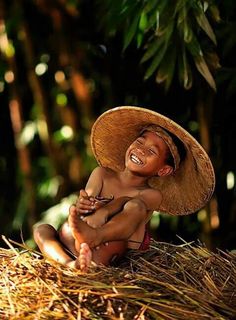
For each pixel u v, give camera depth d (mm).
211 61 7148
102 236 4750
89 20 8609
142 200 4988
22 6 8562
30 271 4559
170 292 4438
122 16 7215
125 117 5062
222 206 8266
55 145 8773
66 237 4926
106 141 5273
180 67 6949
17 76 8711
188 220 8391
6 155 9391
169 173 5004
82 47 8602
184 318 4246
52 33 8789
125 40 7043
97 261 4801
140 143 4961
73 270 4582
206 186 5070
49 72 8898
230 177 8078
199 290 4602
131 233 4863
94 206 4766
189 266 4863
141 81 8414
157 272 4738
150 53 6777
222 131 8188
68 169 8805
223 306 4414
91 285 4395
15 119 8711
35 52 8836
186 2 6516
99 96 8805
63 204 8336
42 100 8625
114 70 8547
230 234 8148
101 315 4234
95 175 5125
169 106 8383
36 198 8961
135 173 4977
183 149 5020
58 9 8531
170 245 5250
